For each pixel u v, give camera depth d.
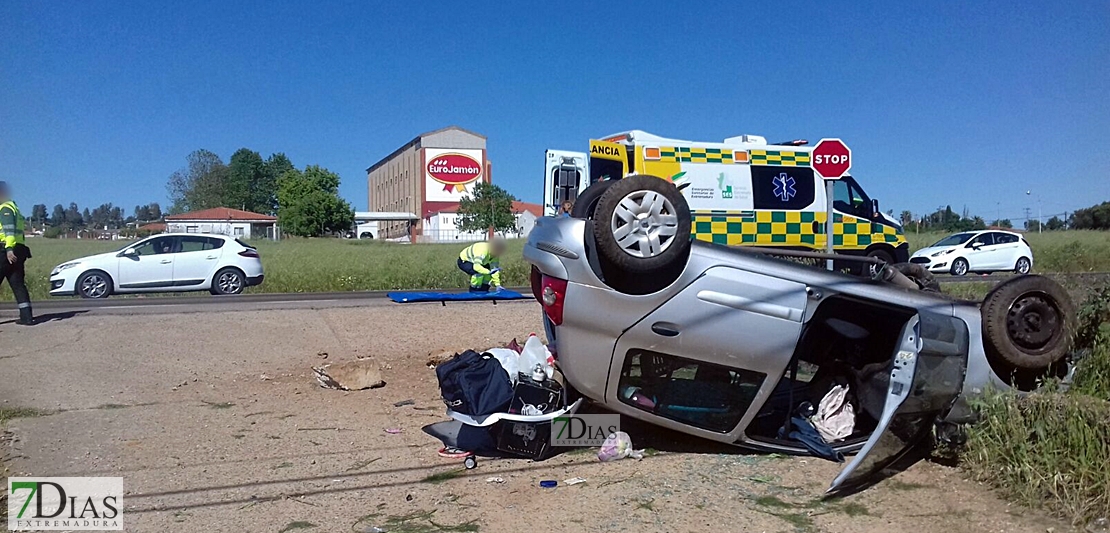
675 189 5.34
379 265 26.31
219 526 4.75
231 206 106.94
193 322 12.09
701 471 5.52
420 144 94.94
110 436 6.61
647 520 4.69
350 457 6.03
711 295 5.36
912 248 31.36
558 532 4.56
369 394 8.10
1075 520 4.39
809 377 6.46
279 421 7.07
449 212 89.94
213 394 8.15
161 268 18.30
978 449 5.15
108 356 9.86
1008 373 5.57
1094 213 50.41
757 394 5.51
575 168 16.78
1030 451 4.89
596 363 5.48
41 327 11.66
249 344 10.64
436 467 5.78
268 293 19.69
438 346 10.64
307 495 5.24
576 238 5.42
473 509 4.95
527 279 22.39
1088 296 6.22
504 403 5.71
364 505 5.05
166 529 4.71
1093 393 5.46
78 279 17.62
